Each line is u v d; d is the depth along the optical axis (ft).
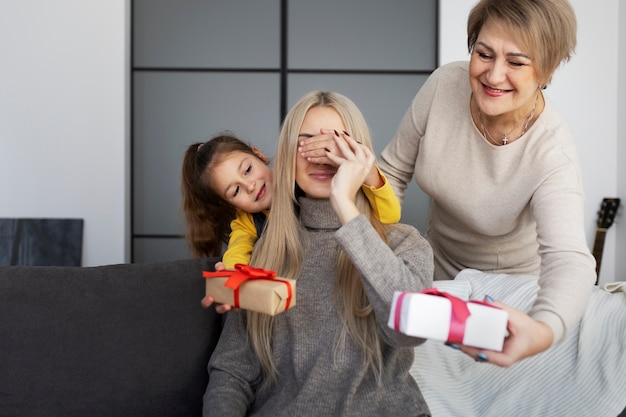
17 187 11.51
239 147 5.58
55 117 11.46
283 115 12.04
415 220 11.84
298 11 11.97
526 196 5.14
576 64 11.40
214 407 4.10
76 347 4.50
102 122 11.46
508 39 4.46
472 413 4.35
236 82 12.02
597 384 4.13
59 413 4.42
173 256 12.10
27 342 4.47
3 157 11.50
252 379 4.45
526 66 4.52
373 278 3.86
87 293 4.62
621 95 11.28
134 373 4.52
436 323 3.20
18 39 11.39
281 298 3.90
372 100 12.05
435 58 12.00
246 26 11.98
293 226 4.62
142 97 12.00
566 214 4.67
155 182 12.09
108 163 11.50
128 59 11.76
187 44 11.96
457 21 11.45
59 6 11.34
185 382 4.61
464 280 5.06
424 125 5.85
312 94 4.73
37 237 11.50
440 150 5.66
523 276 5.00
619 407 3.99
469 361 4.53
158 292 4.73
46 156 11.50
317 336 4.37
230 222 5.85
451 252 6.37
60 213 11.55
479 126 5.38
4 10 11.34
